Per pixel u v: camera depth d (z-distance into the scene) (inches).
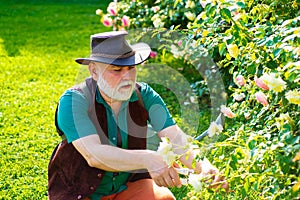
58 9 453.4
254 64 107.0
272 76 88.9
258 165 93.7
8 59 292.2
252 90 111.4
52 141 183.6
